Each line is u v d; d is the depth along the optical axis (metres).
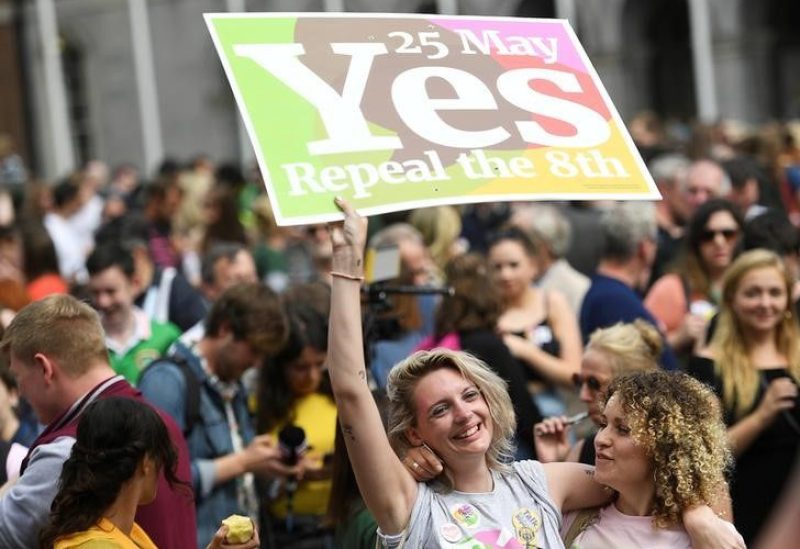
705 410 7.67
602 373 10.06
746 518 11.16
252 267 17.08
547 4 58.78
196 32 62.28
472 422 7.58
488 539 7.49
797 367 11.34
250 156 62.09
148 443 7.70
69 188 27.19
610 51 60.84
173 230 26.34
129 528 7.80
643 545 7.68
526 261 14.88
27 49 64.69
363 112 7.98
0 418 11.21
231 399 11.76
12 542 8.22
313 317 12.14
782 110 60.16
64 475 7.69
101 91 64.25
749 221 14.64
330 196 7.66
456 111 8.19
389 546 7.48
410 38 8.31
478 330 12.20
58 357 8.62
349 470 9.04
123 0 63.12
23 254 17.41
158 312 16.22
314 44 8.08
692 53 61.81
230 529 7.88
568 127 8.41
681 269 15.30
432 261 18.23
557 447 10.38
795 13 60.31
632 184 8.34
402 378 7.76
